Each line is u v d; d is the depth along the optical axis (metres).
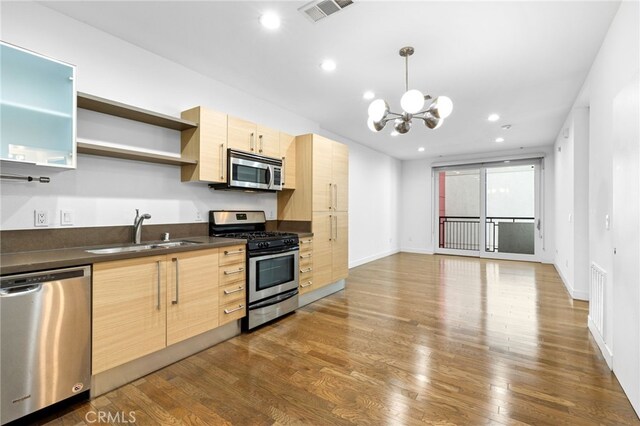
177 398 1.87
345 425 1.63
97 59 2.35
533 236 6.57
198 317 2.43
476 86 3.33
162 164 2.78
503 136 5.50
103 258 1.86
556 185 5.68
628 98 1.82
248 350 2.51
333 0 2.00
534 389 1.95
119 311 1.94
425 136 5.54
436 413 1.72
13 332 1.53
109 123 2.43
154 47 2.60
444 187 7.64
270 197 3.94
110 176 2.44
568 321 3.12
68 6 2.08
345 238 4.38
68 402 1.82
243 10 2.12
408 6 2.05
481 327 2.97
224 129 2.93
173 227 2.86
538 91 3.46
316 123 4.73
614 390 1.93
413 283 4.72
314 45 2.55
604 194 2.43
